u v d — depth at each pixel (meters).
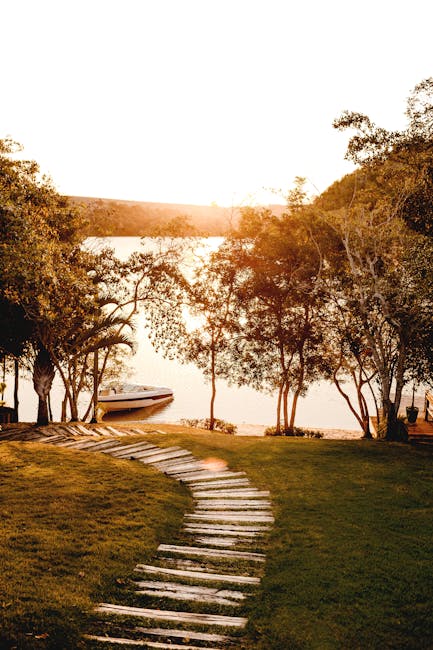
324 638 7.13
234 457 16.53
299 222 24.70
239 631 7.27
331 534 10.45
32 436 20.64
